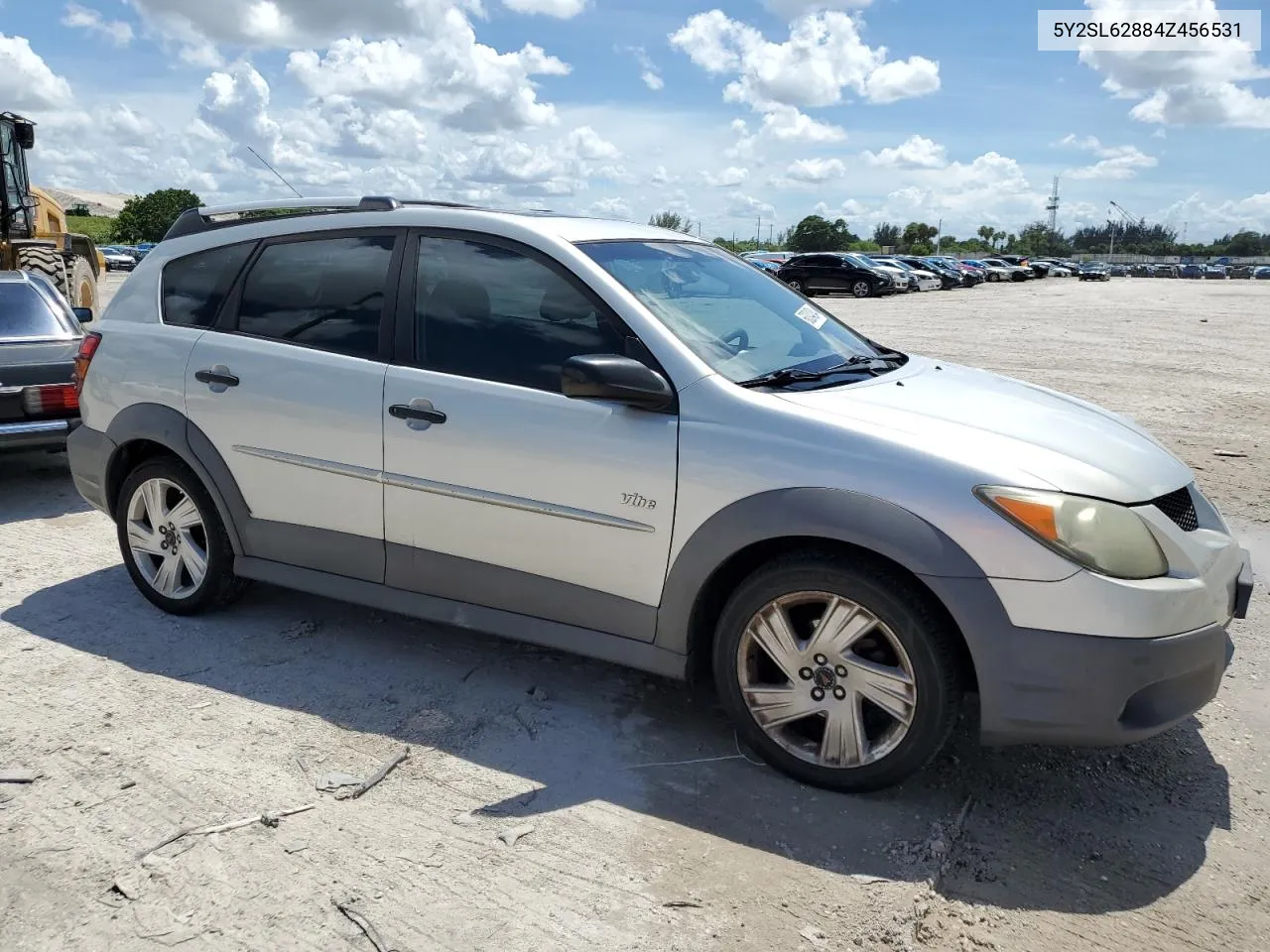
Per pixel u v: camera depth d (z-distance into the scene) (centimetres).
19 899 258
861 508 290
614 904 259
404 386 367
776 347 364
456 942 245
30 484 705
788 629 312
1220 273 8450
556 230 362
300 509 399
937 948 246
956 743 345
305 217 409
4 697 368
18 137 1230
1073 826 298
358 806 301
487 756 331
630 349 334
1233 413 970
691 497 316
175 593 445
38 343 684
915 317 2412
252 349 406
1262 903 266
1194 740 352
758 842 287
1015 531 277
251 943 243
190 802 301
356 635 427
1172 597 280
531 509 345
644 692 378
